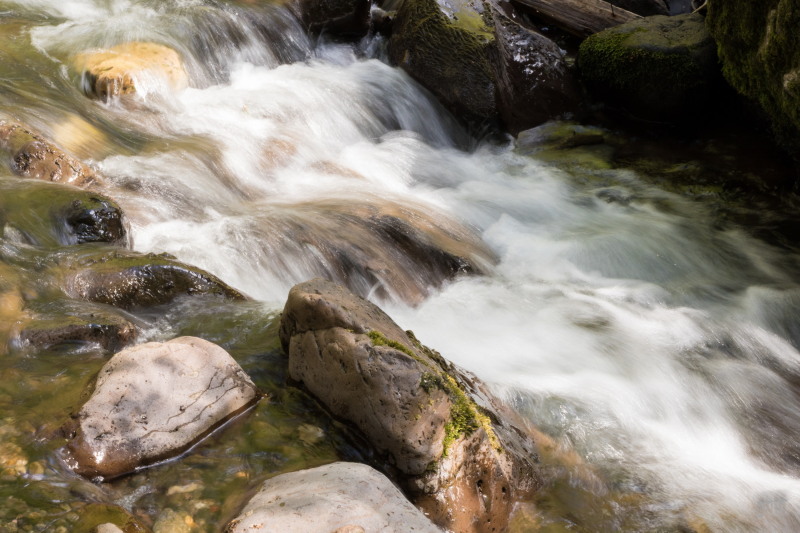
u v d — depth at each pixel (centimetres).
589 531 340
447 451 325
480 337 488
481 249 627
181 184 594
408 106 857
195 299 438
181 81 760
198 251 505
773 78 662
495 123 848
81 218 461
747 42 701
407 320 500
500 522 336
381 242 565
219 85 816
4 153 531
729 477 387
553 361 467
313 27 941
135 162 610
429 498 321
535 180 786
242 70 850
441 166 790
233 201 615
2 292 395
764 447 424
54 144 585
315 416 354
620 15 995
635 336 514
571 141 866
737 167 789
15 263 421
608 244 656
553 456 381
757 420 447
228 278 495
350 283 529
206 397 341
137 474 308
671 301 581
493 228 677
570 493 360
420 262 567
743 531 350
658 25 895
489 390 409
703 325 545
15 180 495
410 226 591
